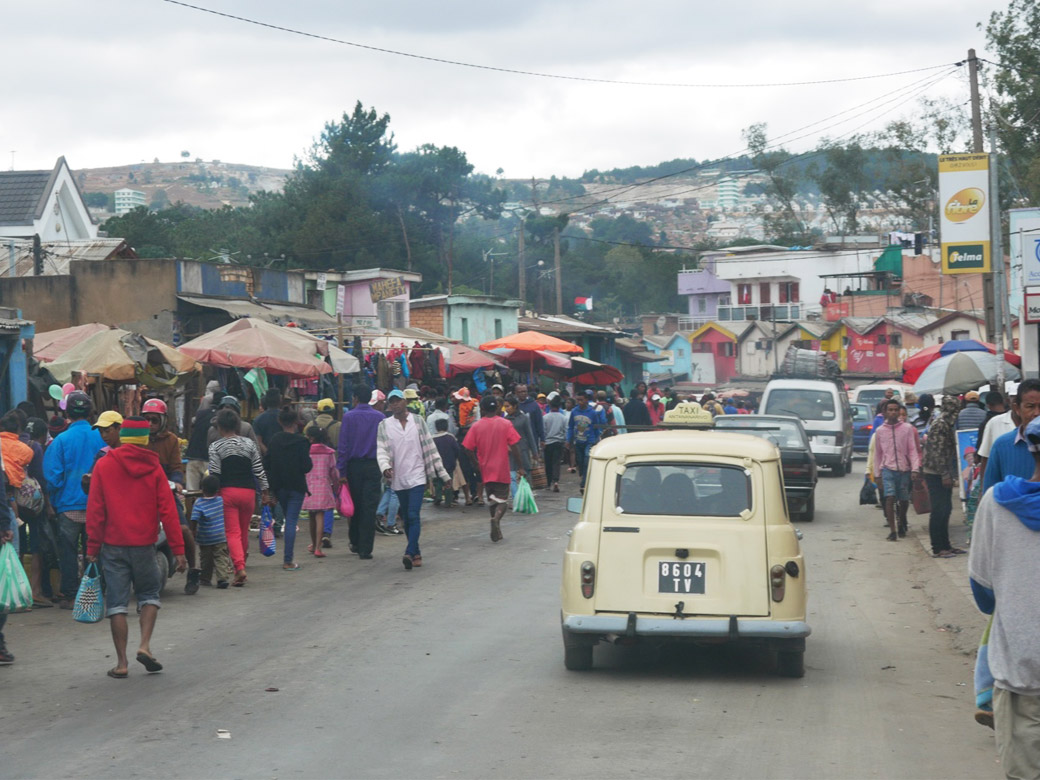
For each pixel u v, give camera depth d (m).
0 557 10.43
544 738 8.18
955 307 80.94
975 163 33.75
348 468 17.92
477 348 39.31
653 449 10.43
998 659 6.13
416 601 14.05
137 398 23.75
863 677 10.34
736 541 9.99
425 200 91.94
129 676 10.15
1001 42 61.47
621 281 130.75
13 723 8.56
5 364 18.14
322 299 46.06
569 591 10.14
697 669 10.65
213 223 92.25
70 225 51.69
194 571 14.59
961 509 24.39
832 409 34.25
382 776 7.28
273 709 8.97
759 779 7.26
